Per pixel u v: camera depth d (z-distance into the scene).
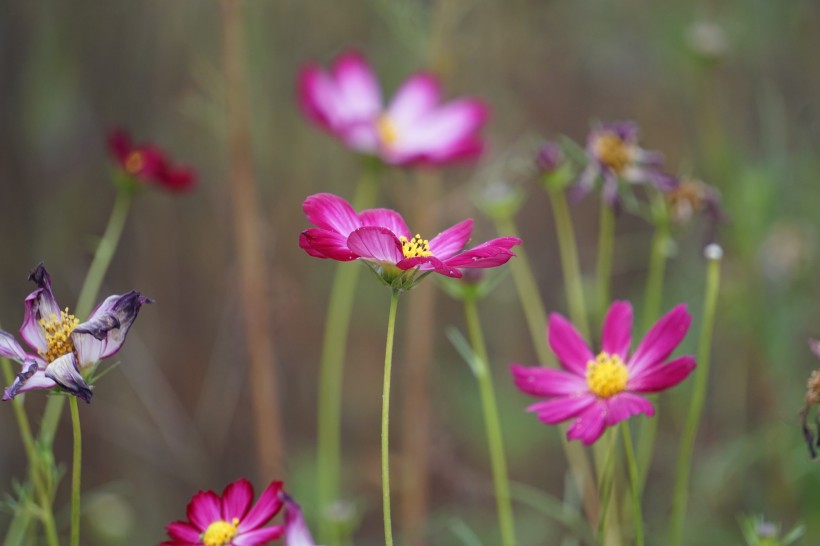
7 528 1.30
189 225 1.51
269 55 1.57
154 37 1.48
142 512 1.47
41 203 1.46
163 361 1.51
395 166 1.27
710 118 1.47
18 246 1.45
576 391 0.97
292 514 0.90
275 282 1.33
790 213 1.44
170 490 1.50
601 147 1.12
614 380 0.96
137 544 1.43
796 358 1.39
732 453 1.24
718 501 1.30
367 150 1.26
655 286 1.14
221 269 1.50
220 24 1.49
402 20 1.32
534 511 1.46
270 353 1.25
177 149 1.51
